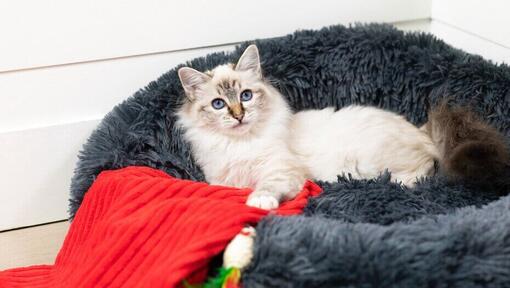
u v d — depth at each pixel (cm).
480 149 121
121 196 121
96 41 151
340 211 121
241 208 103
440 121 137
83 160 139
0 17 140
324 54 160
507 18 148
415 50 155
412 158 140
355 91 162
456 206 120
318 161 142
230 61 154
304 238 92
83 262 116
